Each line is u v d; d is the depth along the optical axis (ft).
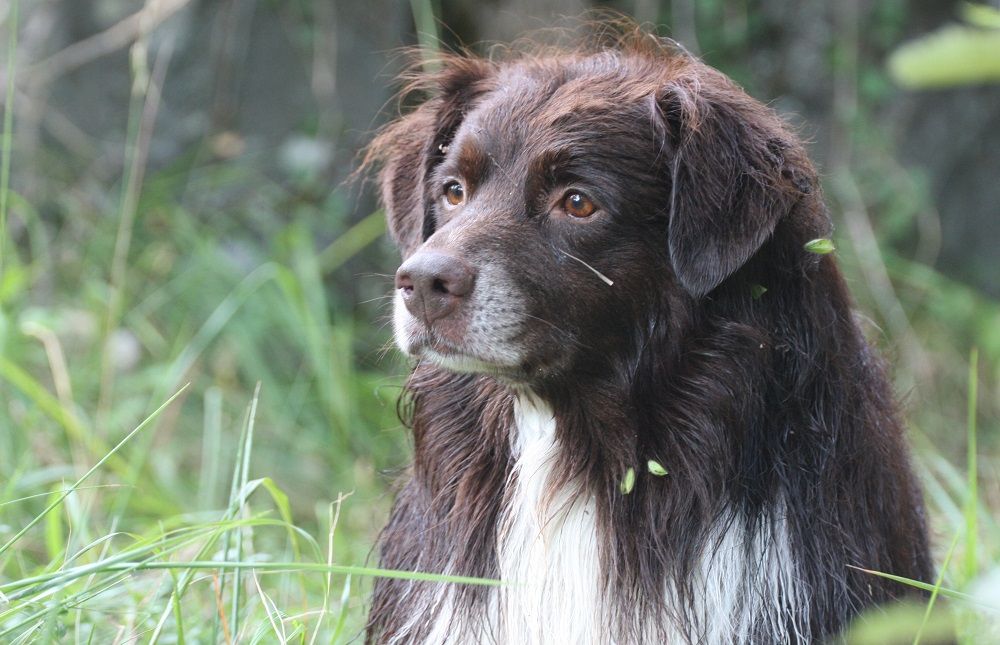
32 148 45.65
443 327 20.04
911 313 51.37
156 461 36.37
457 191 22.56
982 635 24.71
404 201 25.58
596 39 29.09
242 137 47.16
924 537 24.59
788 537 21.07
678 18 52.80
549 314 20.47
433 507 23.21
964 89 54.03
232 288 43.04
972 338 50.75
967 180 54.44
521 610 22.13
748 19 53.52
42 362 38.75
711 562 21.16
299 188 46.80
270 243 45.85
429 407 23.36
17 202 41.04
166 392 36.65
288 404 40.81
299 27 47.03
